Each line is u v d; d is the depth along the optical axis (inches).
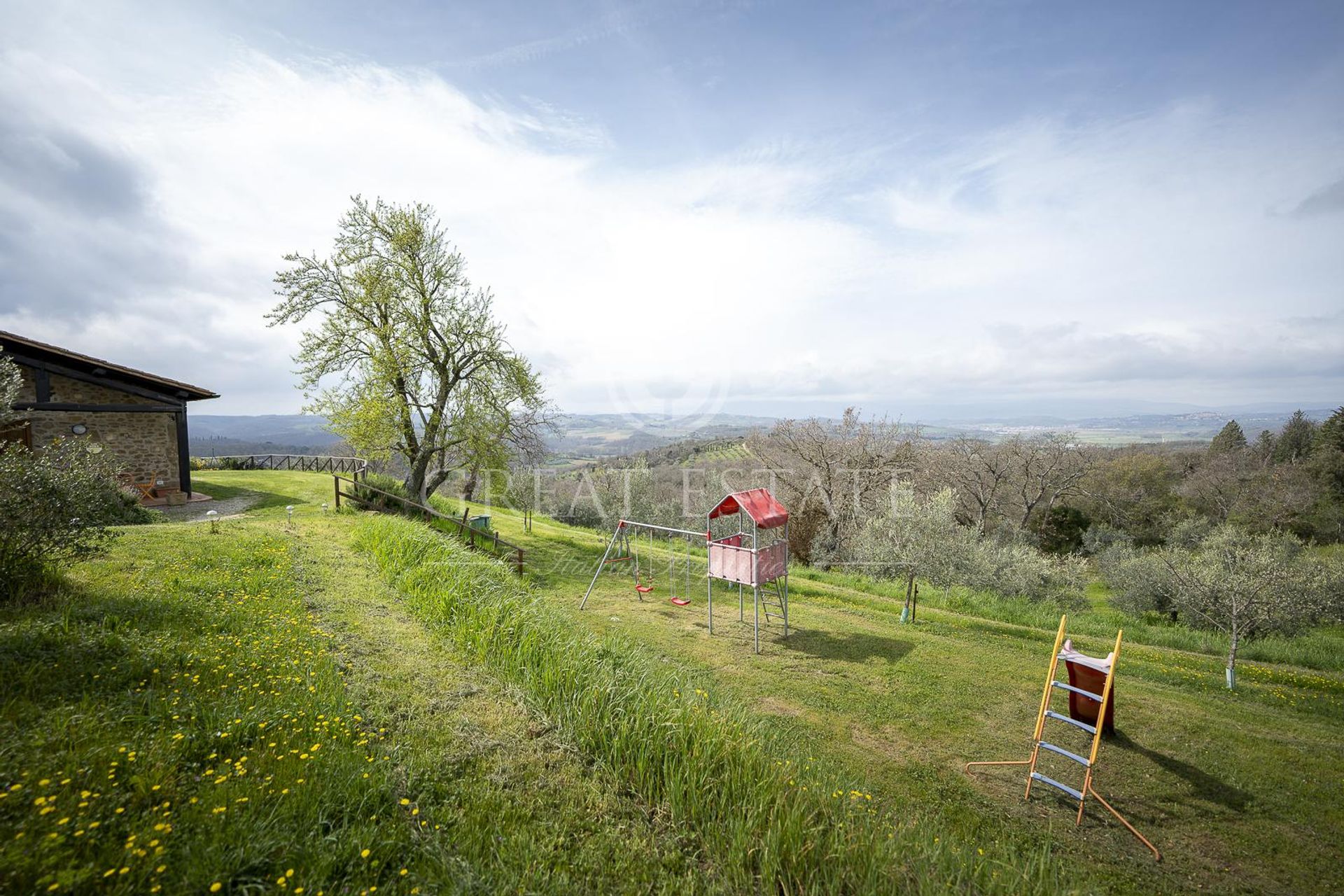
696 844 174.7
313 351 791.1
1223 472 1723.7
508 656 279.7
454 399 840.3
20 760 145.9
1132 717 312.5
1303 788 248.2
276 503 763.4
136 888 119.3
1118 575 768.3
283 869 133.5
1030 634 468.1
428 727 213.9
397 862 144.3
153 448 772.0
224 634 260.4
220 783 153.9
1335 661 462.3
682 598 539.2
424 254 816.3
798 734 279.6
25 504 265.0
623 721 218.5
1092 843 210.8
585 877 153.6
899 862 171.8
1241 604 480.4
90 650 212.1
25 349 660.1
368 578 409.7
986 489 1433.3
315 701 211.3
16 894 111.3
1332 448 1640.0
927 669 371.2
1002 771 257.6
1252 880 194.7
